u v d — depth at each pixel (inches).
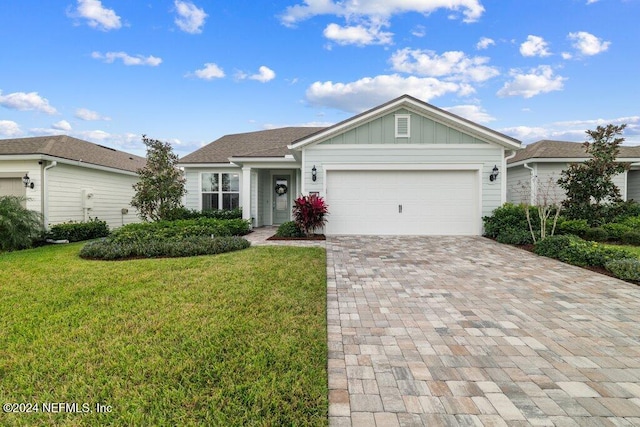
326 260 288.5
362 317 165.6
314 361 120.9
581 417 92.4
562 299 192.1
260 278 223.3
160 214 477.1
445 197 444.5
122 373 112.3
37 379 110.2
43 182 438.3
